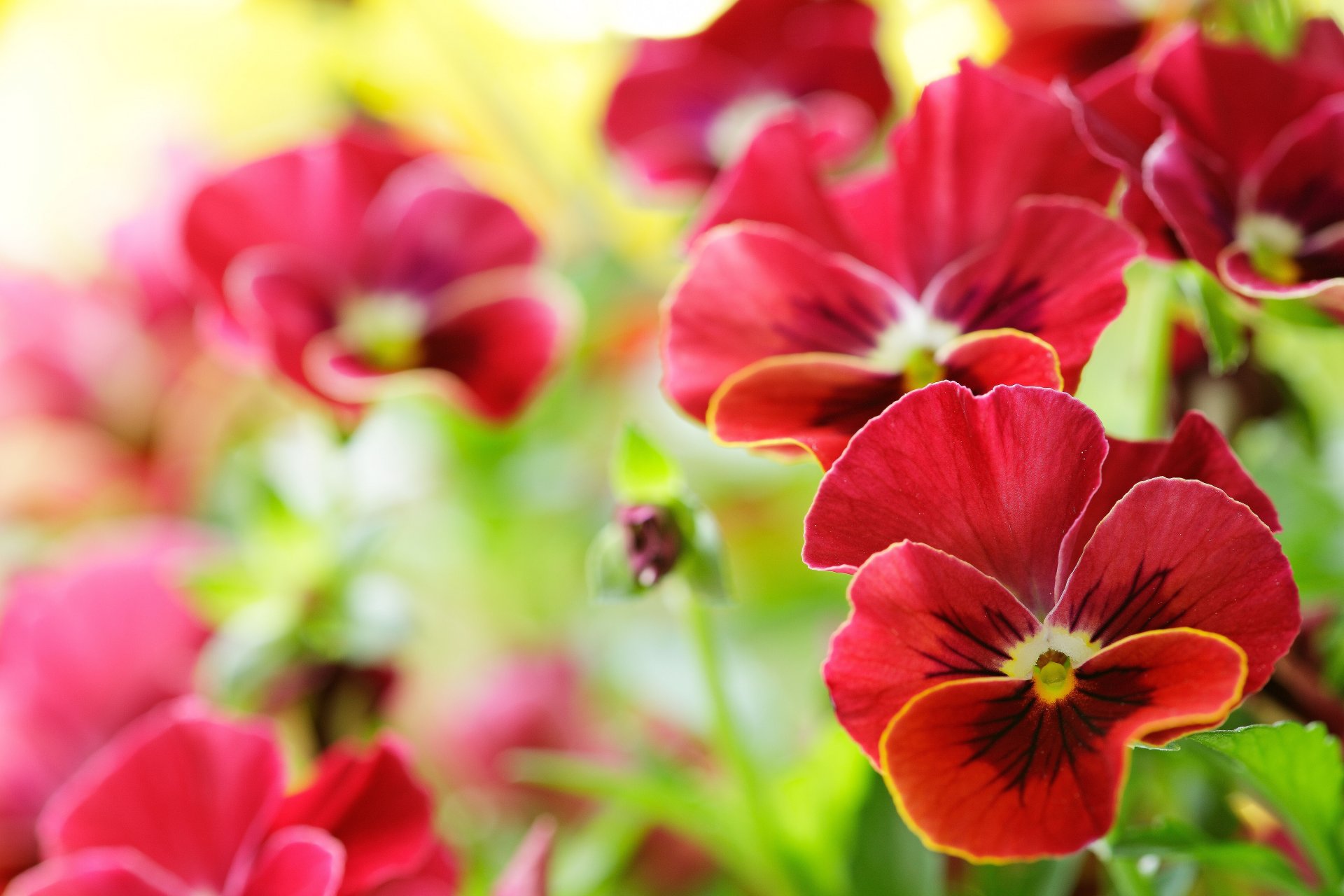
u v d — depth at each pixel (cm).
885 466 35
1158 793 43
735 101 58
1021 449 35
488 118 67
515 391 49
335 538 49
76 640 51
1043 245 37
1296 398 45
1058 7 46
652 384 64
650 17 65
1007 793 34
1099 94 39
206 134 68
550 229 63
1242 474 36
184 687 51
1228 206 39
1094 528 36
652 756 50
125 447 65
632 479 41
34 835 50
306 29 69
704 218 40
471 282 50
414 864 41
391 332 50
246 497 49
